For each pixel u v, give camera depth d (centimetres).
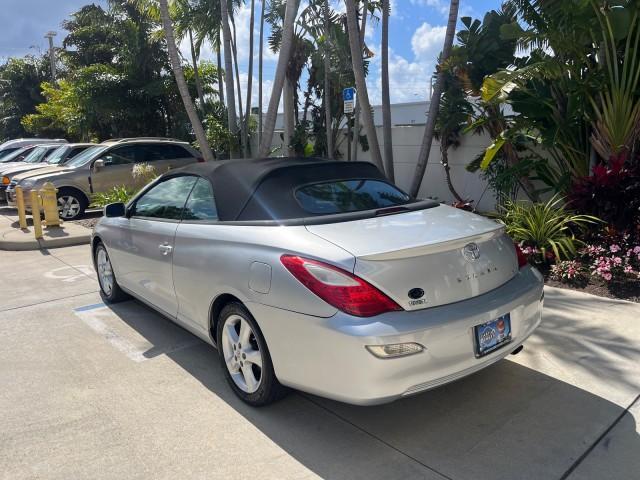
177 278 404
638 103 670
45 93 2972
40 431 325
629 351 402
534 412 329
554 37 674
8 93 3766
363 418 331
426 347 277
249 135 1627
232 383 360
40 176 1159
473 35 882
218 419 335
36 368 416
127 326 505
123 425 330
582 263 599
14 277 705
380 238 306
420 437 309
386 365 269
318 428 322
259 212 357
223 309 357
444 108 957
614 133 686
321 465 286
